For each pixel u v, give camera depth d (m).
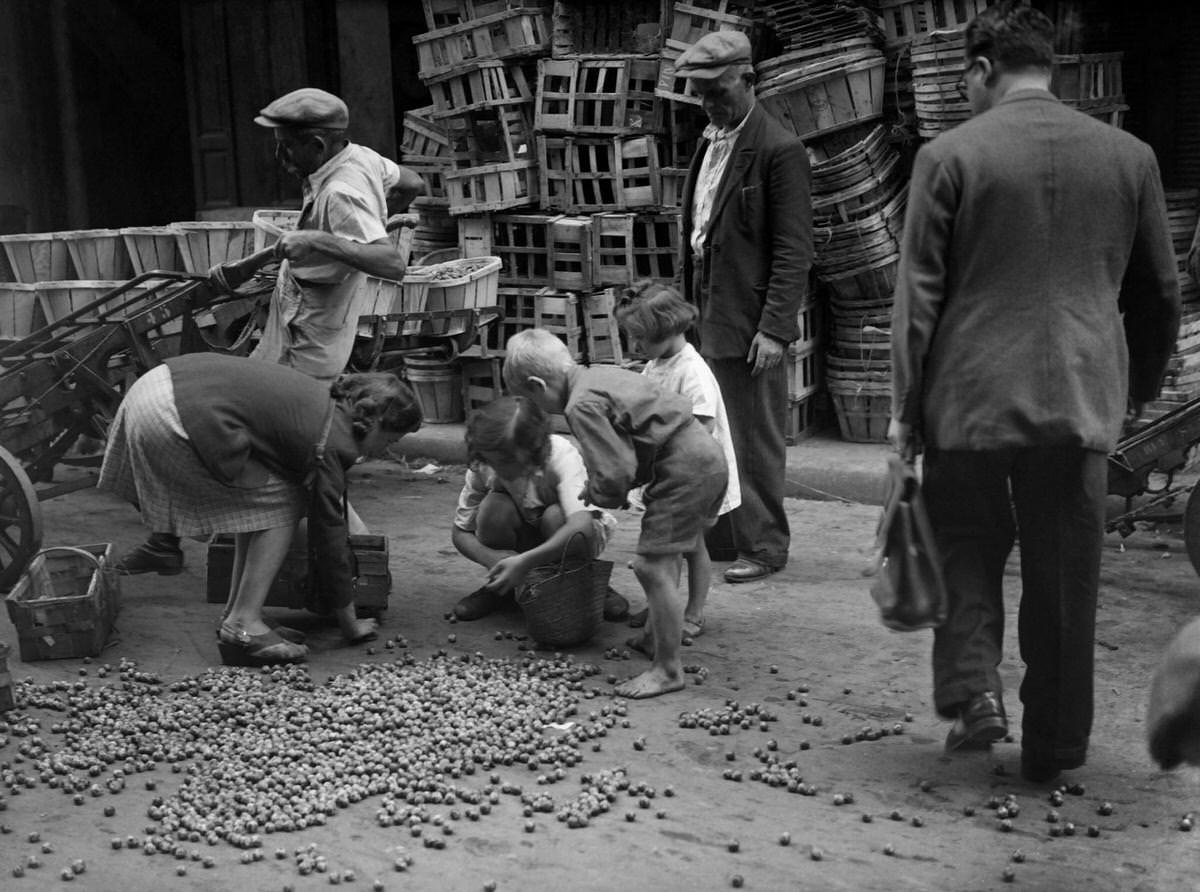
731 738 4.79
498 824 4.16
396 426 5.62
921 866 3.86
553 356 5.04
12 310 8.01
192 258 7.99
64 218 12.03
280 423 5.37
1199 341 8.24
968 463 4.12
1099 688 5.13
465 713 4.97
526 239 9.40
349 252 6.10
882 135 8.25
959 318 4.05
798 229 6.29
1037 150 3.95
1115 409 4.04
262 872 3.90
